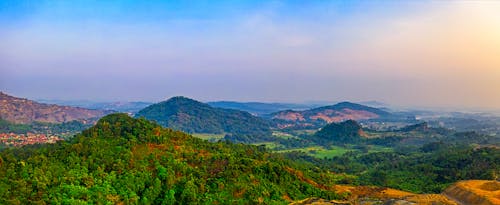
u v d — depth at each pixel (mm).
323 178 182750
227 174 134750
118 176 119750
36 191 103562
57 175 113250
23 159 128625
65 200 101250
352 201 141125
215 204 118438
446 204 125375
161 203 116500
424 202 125688
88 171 119500
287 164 184625
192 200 117625
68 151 130875
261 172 144000
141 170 125375
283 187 142000
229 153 164000
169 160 135000
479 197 134750
